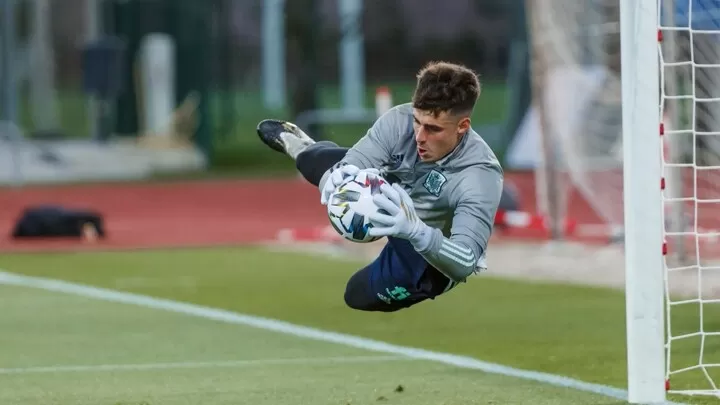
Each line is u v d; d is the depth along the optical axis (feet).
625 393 85.87
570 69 170.30
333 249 186.70
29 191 290.35
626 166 75.31
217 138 405.39
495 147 350.02
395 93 476.13
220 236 208.64
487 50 527.81
